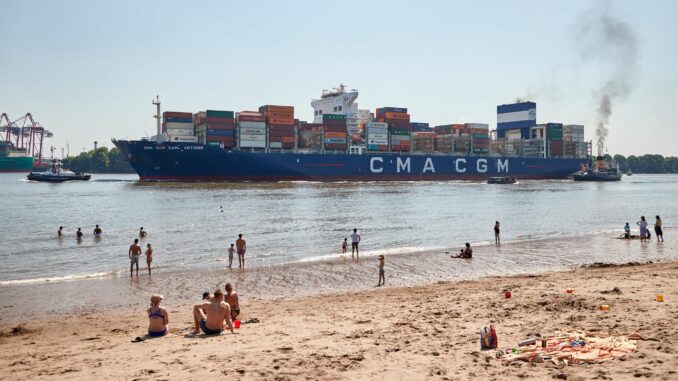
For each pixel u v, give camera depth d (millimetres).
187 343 11648
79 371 9648
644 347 9625
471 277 23906
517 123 153875
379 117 126438
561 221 50219
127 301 19656
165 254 30953
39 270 26281
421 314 14500
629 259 28562
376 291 20672
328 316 15031
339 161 116062
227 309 12828
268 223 46719
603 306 13484
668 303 13906
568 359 9086
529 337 11164
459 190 99875
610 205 71062
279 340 11664
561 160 152875
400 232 41125
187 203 67562
